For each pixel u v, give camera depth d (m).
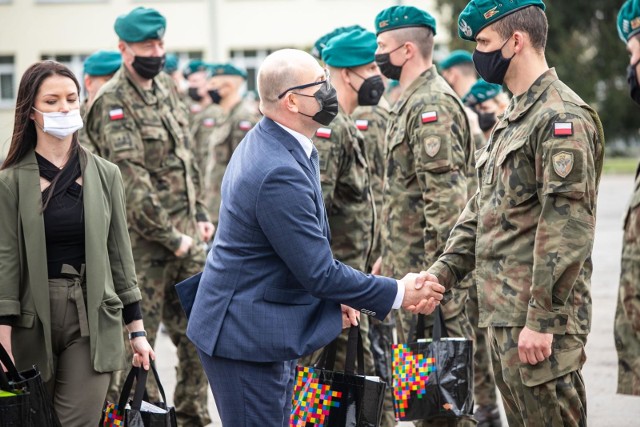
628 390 6.21
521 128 4.89
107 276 5.32
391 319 7.93
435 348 5.75
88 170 5.35
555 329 4.74
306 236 4.68
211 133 14.23
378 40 6.79
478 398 7.83
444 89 6.54
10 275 5.16
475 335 7.69
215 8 41.12
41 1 41.59
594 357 9.78
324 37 8.66
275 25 41.25
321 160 6.54
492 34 4.99
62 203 5.25
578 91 40.66
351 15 41.06
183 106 8.05
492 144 5.10
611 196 26.47
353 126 6.77
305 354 4.78
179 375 7.56
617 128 42.62
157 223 7.24
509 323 4.89
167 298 7.58
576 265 4.68
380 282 4.87
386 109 8.59
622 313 6.25
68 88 5.21
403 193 6.65
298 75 4.80
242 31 41.28
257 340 4.73
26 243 5.17
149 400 7.27
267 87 4.85
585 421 4.98
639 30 6.18
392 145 6.68
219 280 4.82
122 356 5.30
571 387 4.85
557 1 40.53
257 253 4.77
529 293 4.84
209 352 4.79
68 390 5.23
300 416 5.18
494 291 4.96
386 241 6.79
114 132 7.29
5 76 41.97
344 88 7.24
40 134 5.27
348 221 6.77
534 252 4.74
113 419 5.38
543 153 4.75
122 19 7.34
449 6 38.09
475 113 9.37
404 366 5.79
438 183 6.35
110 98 7.35
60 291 5.23
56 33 41.69
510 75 5.01
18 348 5.23
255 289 4.77
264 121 4.91
